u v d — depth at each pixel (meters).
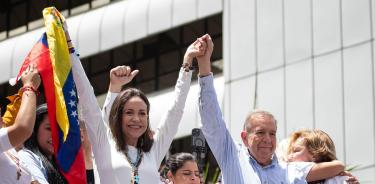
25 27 32.59
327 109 25.09
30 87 7.78
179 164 10.01
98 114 8.38
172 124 8.88
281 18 26.62
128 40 29.97
